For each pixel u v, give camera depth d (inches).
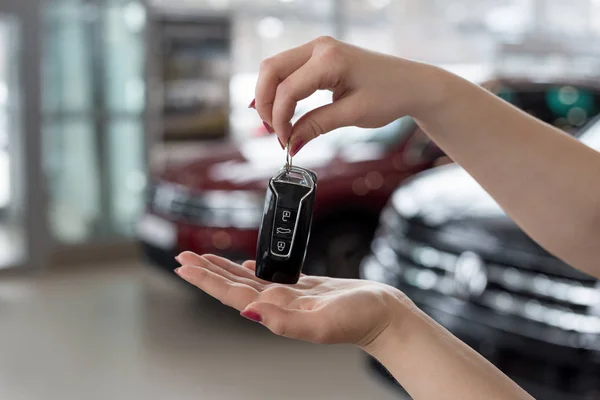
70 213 237.0
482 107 40.8
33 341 162.7
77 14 233.8
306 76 37.5
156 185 173.2
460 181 118.6
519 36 311.0
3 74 224.8
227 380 139.9
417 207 113.5
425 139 172.1
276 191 40.6
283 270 40.0
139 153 246.7
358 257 164.1
